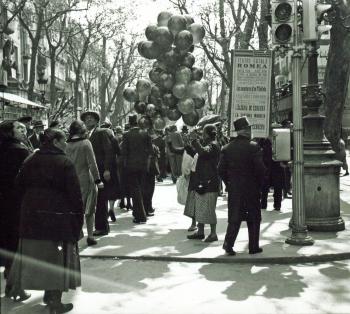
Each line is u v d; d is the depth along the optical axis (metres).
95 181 8.17
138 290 6.11
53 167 5.16
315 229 9.44
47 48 48.19
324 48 38.03
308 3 8.12
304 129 9.77
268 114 10.32
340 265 7.33
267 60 10.27
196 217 8.66
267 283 6.39
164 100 15.16
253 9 21.33
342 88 14.91
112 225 10.43
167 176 24.02
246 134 7.66
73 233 5.20
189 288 6.18
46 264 5.07
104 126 10.73
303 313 5.26
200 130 9.93
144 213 10.72
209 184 8.59
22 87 36.94
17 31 37.81
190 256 7.57
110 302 5.65
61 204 5.15
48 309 5.43
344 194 15.12
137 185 10.66
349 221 10.50
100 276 6.74
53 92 33.25
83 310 5.39
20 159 5.97
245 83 10.30
